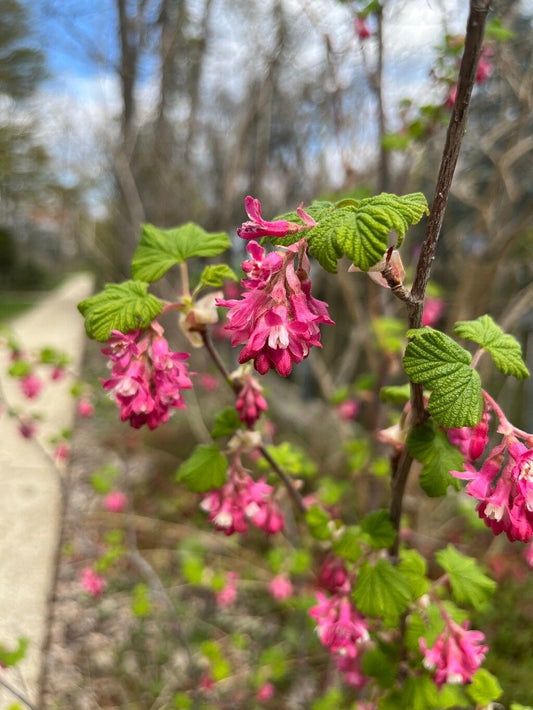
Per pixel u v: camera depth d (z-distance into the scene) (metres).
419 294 1.09
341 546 1.51
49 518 4.09
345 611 1.56
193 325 1.49
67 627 3.51
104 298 1.34
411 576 1.49
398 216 0.90
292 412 5.62
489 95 3.59
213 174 4.73
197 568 2.93
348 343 5.30
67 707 2.97
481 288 3.46
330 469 4.63
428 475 1.24
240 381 1.59
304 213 0.96
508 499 1.07
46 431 5.71
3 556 3.57
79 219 5.95
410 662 1.58
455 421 1.03
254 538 4.44
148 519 4.66
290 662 3.30
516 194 3.70
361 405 5.05
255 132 4.27
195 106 4.42
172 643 3.43
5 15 11.49
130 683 3.18
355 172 3.31
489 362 3.50
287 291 0.95
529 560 1.72
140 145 4.73
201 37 4.17
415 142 2.80
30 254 24.91
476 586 1.51
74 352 8.98
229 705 3.09
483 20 0.86
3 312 14.93
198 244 1.54
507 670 3.11
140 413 1.32
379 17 2.40
